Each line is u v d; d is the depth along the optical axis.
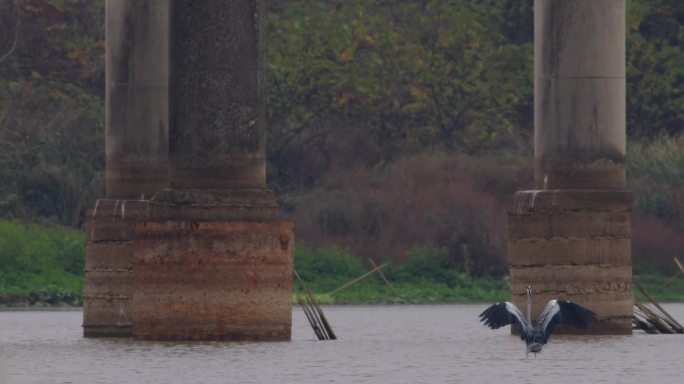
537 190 68.75
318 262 117.56
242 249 64.56
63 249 114.25
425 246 120.81
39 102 131.75
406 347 66.81
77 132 129.12
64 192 124.25
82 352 62.88
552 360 60.16
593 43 67.69
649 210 126.75
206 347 63.22
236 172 64.62
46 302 106.94
